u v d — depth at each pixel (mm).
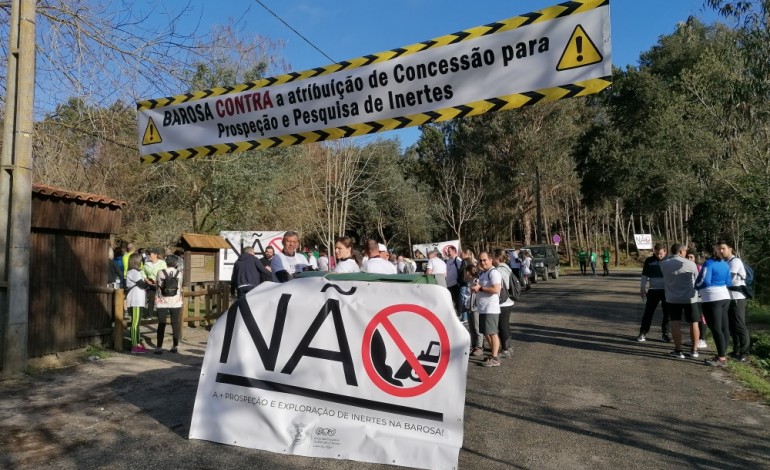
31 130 7242
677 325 8570
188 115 6883
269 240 13164
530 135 43031
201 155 6848
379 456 4320
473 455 4566
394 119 5816
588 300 17875
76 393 6309
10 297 6918
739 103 14859
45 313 7727
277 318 4789
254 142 6562
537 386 6840
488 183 46094
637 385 6891
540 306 16203
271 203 22578
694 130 18391
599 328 11664
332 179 32625
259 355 4766
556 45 5027
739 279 8516
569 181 44719
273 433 4594
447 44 5496
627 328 11656
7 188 7117
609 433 5121
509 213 48375
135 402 5965
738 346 8523
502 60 5258
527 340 10211
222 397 4809
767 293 15234
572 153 38344
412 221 44125
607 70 4840
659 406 5992
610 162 31828
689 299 8453
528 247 31547
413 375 4355
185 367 7758
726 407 5957
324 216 32781
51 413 5570
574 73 4961
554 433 5117
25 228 7094
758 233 14398
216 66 11016
